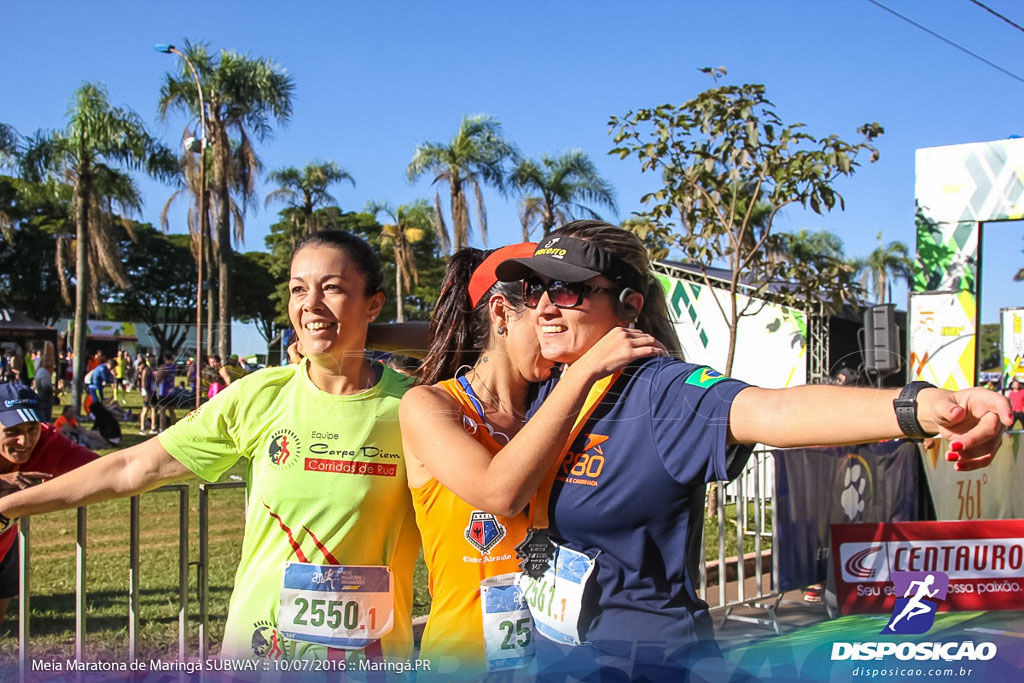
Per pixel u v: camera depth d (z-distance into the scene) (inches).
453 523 61.8
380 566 68.2
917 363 149.8
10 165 653.9
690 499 54.1
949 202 221.8
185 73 687.1
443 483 55.7
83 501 72.6
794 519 161.8
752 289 247.4
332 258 68.4
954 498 175.9
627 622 54.5
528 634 61.6
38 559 170.4
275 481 68.0
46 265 982.4
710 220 249.0
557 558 58.5
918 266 223.0
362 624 66.9
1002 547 143.1
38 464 110.7
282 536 67.7
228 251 657.0
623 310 56.8
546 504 58.3
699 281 417.7
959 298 149.0
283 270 866.8
